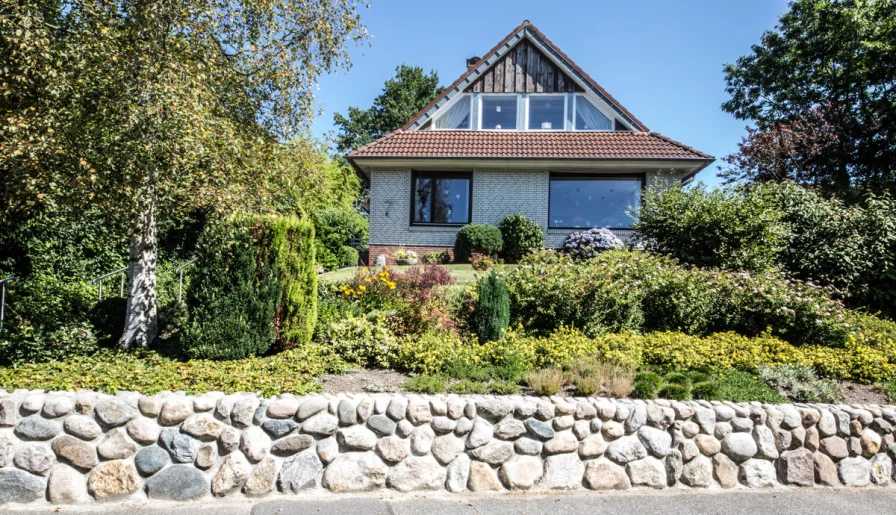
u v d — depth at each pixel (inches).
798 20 876.0
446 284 350.6
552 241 641.6
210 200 253.3
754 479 177.9
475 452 168.9
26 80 216.4
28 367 189.0
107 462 154.4
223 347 211.8
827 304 294.5
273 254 229.6
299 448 161.9
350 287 335.6
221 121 247.4
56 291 342.6
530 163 620.4
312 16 282.8
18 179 226.8
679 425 177.3
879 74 746.8
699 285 300.0
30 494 151.5
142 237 251.6
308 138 322.0
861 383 231.9
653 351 243.9
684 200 392.5
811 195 402.0
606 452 173.9
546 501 162.6
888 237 365.4
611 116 694.5
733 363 240.4
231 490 157.5
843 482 180.9
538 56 703.1
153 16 226.5
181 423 158.1
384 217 645.9
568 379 209.0
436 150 634.8
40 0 228.1
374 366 229.0
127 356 215.8
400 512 151.6
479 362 224.2
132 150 214.4
